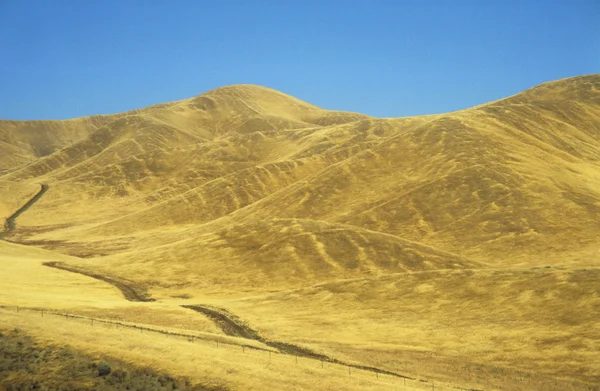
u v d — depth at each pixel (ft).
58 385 98.78
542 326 153.28
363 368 133.39
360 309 189.67
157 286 250.37
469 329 160.66
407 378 126.31
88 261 298.97
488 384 124.06
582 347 138.82
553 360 136.15
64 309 174.09
